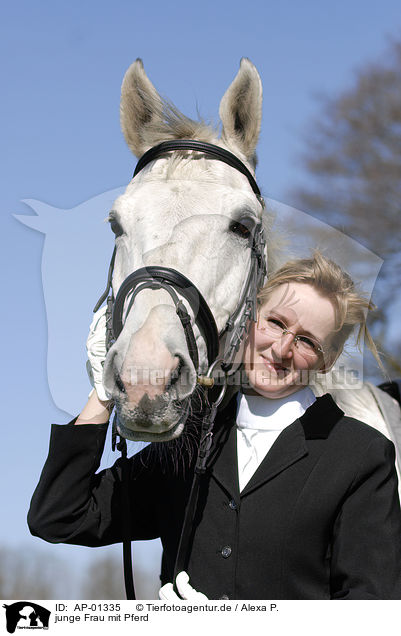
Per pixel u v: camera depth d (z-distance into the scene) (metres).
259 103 2.25
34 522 1.79
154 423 1.60
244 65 2.27
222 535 1.68
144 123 2.33
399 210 8.47
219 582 1.65
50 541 1.81
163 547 1.83
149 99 2.30
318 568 1.64
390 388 2.68
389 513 1.65
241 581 1.63
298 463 1.69
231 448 1.76
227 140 2.27
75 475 1.80
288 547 1.62
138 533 1.95
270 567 1.62
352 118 9.34
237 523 1.67
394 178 8.78
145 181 2.02
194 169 2.03
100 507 1.88
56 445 1.80
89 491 1.85
